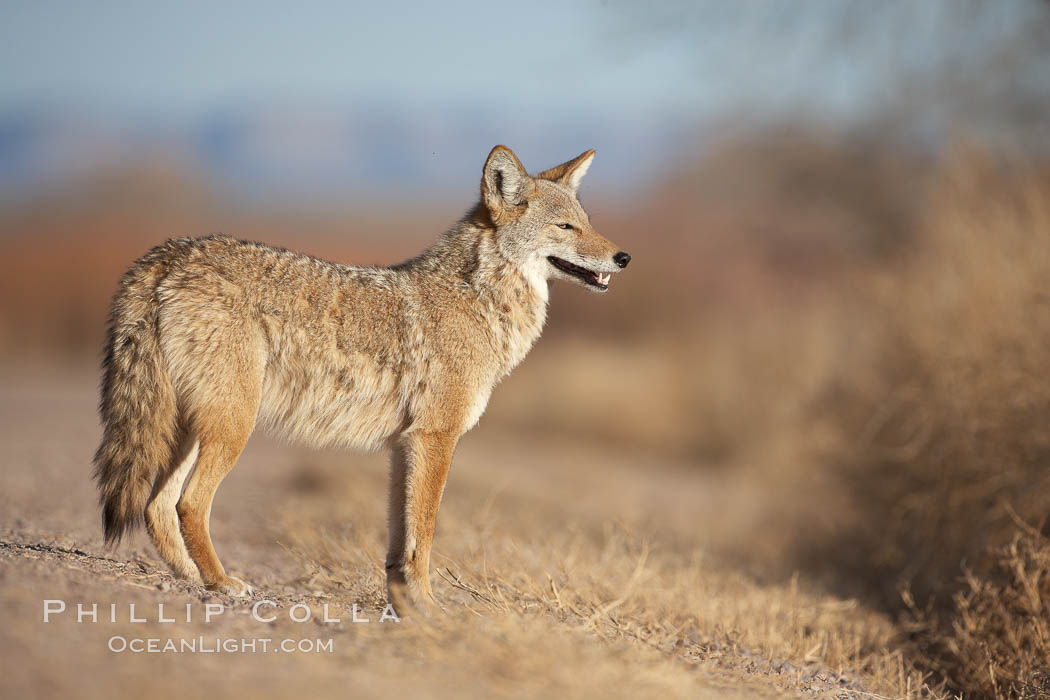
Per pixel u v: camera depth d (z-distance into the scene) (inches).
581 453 2242.9
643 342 2711.6
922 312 1163.3
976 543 969.5
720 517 1492.4
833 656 786.8
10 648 443.2
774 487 1503.4
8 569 584.7
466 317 752.3
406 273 757.3
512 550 910.4
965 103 1584.6
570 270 820.6
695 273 2684.5
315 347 699.4
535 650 545.0
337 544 851.4
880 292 1291.8
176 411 671.8
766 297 2220.7
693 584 915.4
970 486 991.0
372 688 467.5
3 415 2011.6
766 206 2268.7
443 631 582.2
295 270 706.8
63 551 730.2
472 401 746.2
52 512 977.5
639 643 686.5
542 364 2738.7
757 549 1266.0
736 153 2284.7
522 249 787.4
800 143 2034.9
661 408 2352.4
